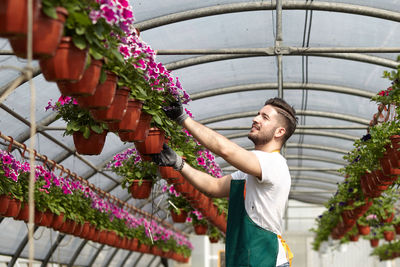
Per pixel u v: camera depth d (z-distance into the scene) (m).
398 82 4.92
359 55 6.95
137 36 3.23
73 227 7.58
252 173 2.69
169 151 3.15
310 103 8.98
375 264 22.62
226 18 6.41
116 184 11.27
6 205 5.72
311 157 12.56
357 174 7.34
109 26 2.53
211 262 23.20
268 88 8.19
